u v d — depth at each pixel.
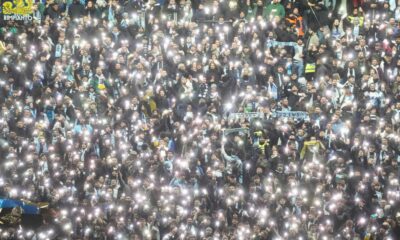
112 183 60.41
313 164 61.62
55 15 73.12
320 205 59.62
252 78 68.50
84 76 68.44
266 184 60.19
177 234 57.66
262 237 57.44
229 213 59.12
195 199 59.38
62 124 64.94
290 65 70.06
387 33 72.06
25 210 55.09
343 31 73.88
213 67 68.50
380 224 59.56
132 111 66.00
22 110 64.94
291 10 75.19
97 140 63.38
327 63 69.50
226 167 61.78
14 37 71.25
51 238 54.84
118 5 73.69
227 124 65.06
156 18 73.44
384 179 61.78
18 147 62.44
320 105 66.31
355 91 67.62
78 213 58.25
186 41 70.88
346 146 63.59
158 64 69.62
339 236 58.44
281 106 66.81
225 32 71.69
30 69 68.25
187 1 73.69
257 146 62.59
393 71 69.62
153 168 61.56
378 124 65.44
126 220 58.41
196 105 66.81
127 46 70.62
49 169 61.19
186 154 62.72
